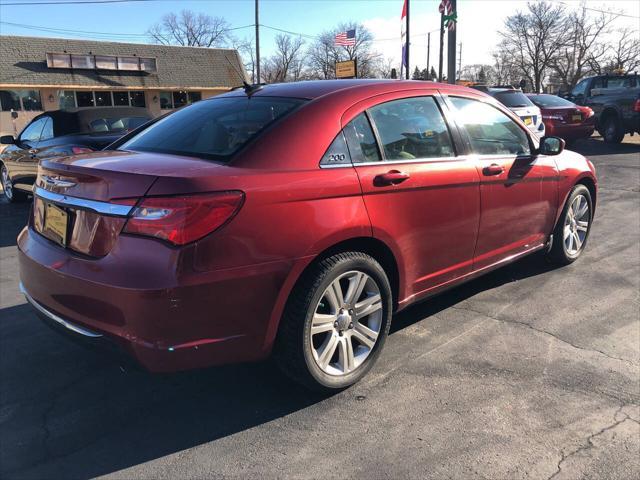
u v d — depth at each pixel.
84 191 2.64
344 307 2.96
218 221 2.42
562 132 13.78
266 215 2.55
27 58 33.44
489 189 3.83
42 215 3.01
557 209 4.73
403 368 3.30
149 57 37.31
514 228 4.21
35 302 2.93
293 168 2.74
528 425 2.73
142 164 2.68
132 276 2.37
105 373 3.30
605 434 2.65
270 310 2.63
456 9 16.52
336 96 3.13
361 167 2.99
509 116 4.27
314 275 2.76
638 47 67.75
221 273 2.43
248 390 3.10
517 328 3.83
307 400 2.99
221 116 3.26
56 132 7.61
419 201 3.28
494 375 3.21
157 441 2.65
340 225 2.80
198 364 2.51
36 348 3.62
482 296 4.44
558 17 68.81
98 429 2.75
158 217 2.37
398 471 2.42
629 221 6.87
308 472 2.42
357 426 2.75
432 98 3.62
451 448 2.56
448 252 3.60
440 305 4.27
